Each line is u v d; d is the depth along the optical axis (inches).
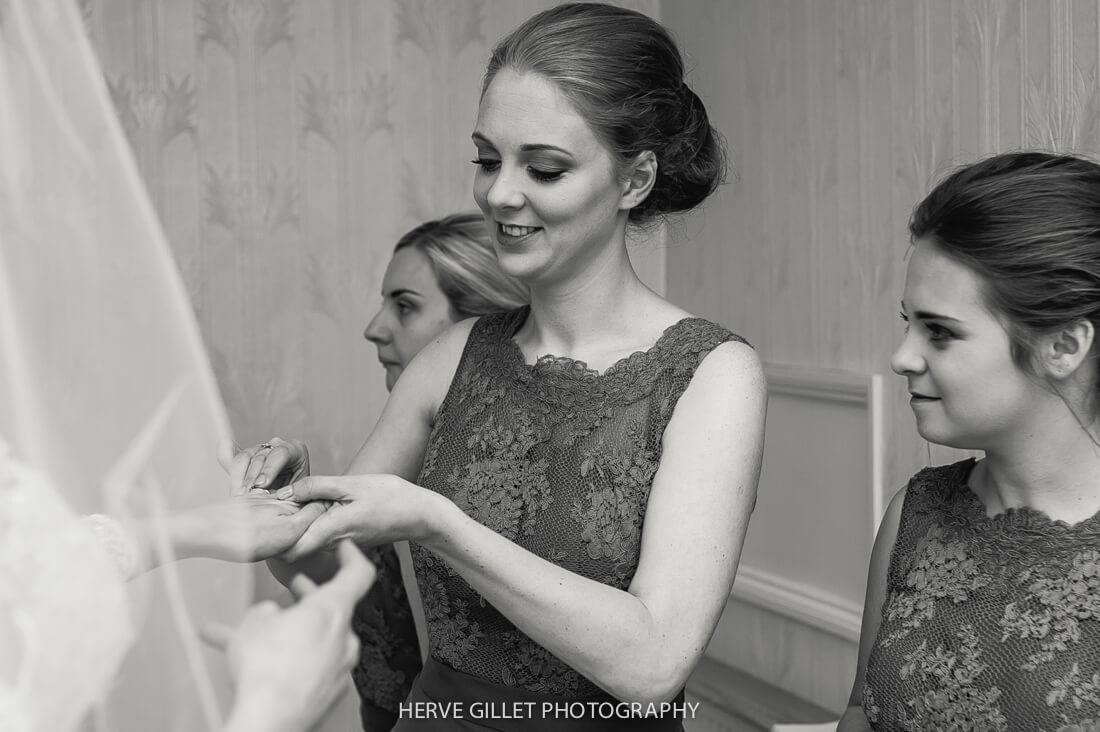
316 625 41.7
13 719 35.2
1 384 38.4
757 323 140.6
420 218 161.3
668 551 59.0
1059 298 57.5
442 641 66.5
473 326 73.8
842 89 123.1
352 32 158.1
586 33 62.4
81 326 39.6
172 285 41.5
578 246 63.5
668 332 65.4
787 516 134.2
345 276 159.0
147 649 39.4
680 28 155.8
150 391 41.1
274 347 156.9
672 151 65.8
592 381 65.3
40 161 39.4
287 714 39.1
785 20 132.7
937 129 109.2
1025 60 98.3
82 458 39.5
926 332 61.9
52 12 40.2
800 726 97.3
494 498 65.7
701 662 146.5
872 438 117.3
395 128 159.9
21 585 36.6
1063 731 56.7
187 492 41.8
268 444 68.8
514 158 62.2
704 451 60.7
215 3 153.8
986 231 58.4
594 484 63.3
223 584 42.6
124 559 38.9
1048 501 61.5
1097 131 91.0
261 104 155.7
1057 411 59.9
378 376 160.1
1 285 38.4
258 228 156.0
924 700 61.4
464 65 161.6
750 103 140.3
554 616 55.7
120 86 151.3
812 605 127.4
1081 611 58.2
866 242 120.0
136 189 41.1
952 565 63.3
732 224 145.4
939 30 108.7
